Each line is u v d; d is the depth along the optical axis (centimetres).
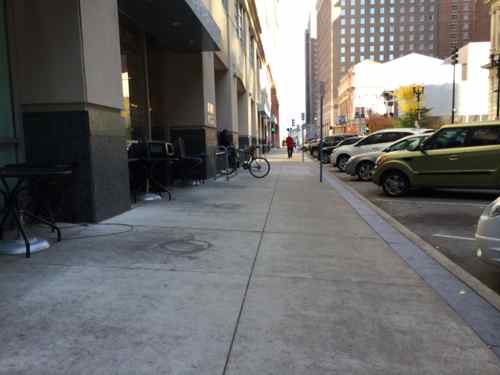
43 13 608
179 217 727
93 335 307
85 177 641
